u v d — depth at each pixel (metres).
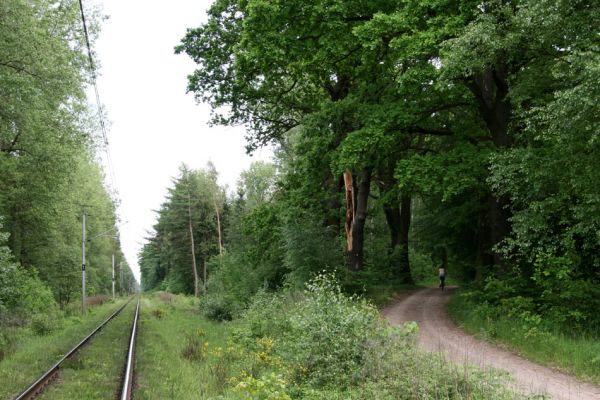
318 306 11.23
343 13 18.92
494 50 14.12
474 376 8.40
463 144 19.31
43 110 23.47
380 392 8.01
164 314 33.91
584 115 10.93
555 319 13.62
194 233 70.38
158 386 11.06
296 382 9.84
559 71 13.00
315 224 24.75
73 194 37.78
